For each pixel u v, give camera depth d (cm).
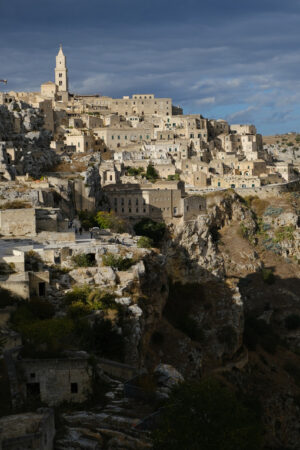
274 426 14762
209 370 14250
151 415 5856
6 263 9275
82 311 8412
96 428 5631
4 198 14725
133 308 9019
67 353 6612
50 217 12594
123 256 10638
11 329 7300
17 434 4916
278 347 18450
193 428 5450
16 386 5922
